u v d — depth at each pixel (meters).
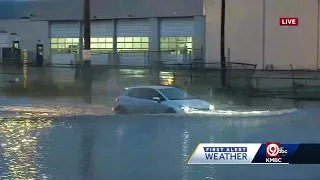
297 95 26.84
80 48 46.72
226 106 20.92
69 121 14.52
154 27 44.34
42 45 48.09
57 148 9.61
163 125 13.19
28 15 48.41
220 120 14.41
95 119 15.01
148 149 9.45
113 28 46.09
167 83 28.91
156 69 30.67
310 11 40.28
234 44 41.59
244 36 41.44
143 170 7.77
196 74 30.48
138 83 29.23
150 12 44.38
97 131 12.12
